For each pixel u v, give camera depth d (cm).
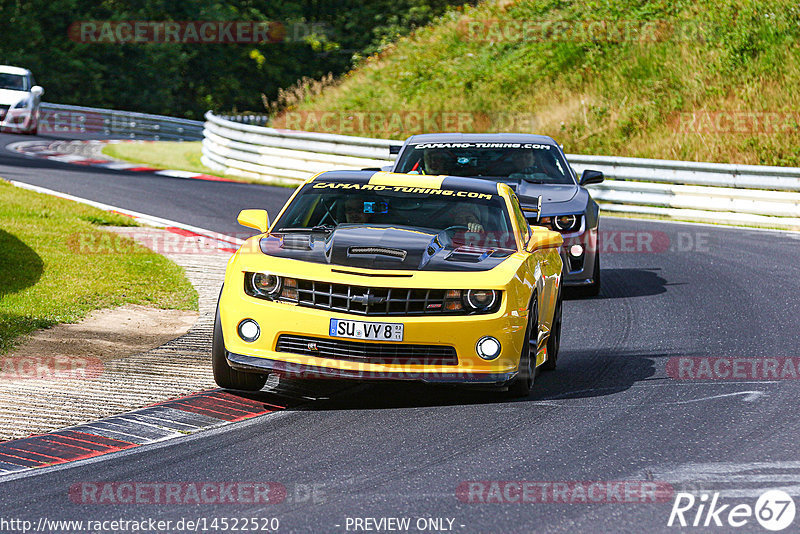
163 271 4141
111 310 3434
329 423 2255
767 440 2125
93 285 3731
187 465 1948
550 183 4044
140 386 2545
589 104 9338
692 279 4456
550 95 10044
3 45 14962
